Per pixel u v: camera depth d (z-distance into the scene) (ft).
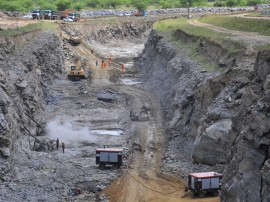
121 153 176.76
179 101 212.23
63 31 416.87
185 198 151.02
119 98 281.74
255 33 268.82
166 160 184.55
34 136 196.75
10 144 163.94
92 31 458.91
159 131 221.66
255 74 125.90
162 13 587.68
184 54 266.57
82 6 646.33
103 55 418.92
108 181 164.86
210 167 166.61
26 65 236.84
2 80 179.93
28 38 290.35
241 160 110.11
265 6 573.33
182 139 200.75
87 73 347.56
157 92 287.89
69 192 154.40
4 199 139.13
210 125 169.27
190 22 417.90
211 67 213.66
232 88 165.99
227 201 112.78
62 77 328.08
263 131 104.27
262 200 101.71
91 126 231.09
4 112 167.73
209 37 251.39
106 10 617.62
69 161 182.19
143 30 508.94
